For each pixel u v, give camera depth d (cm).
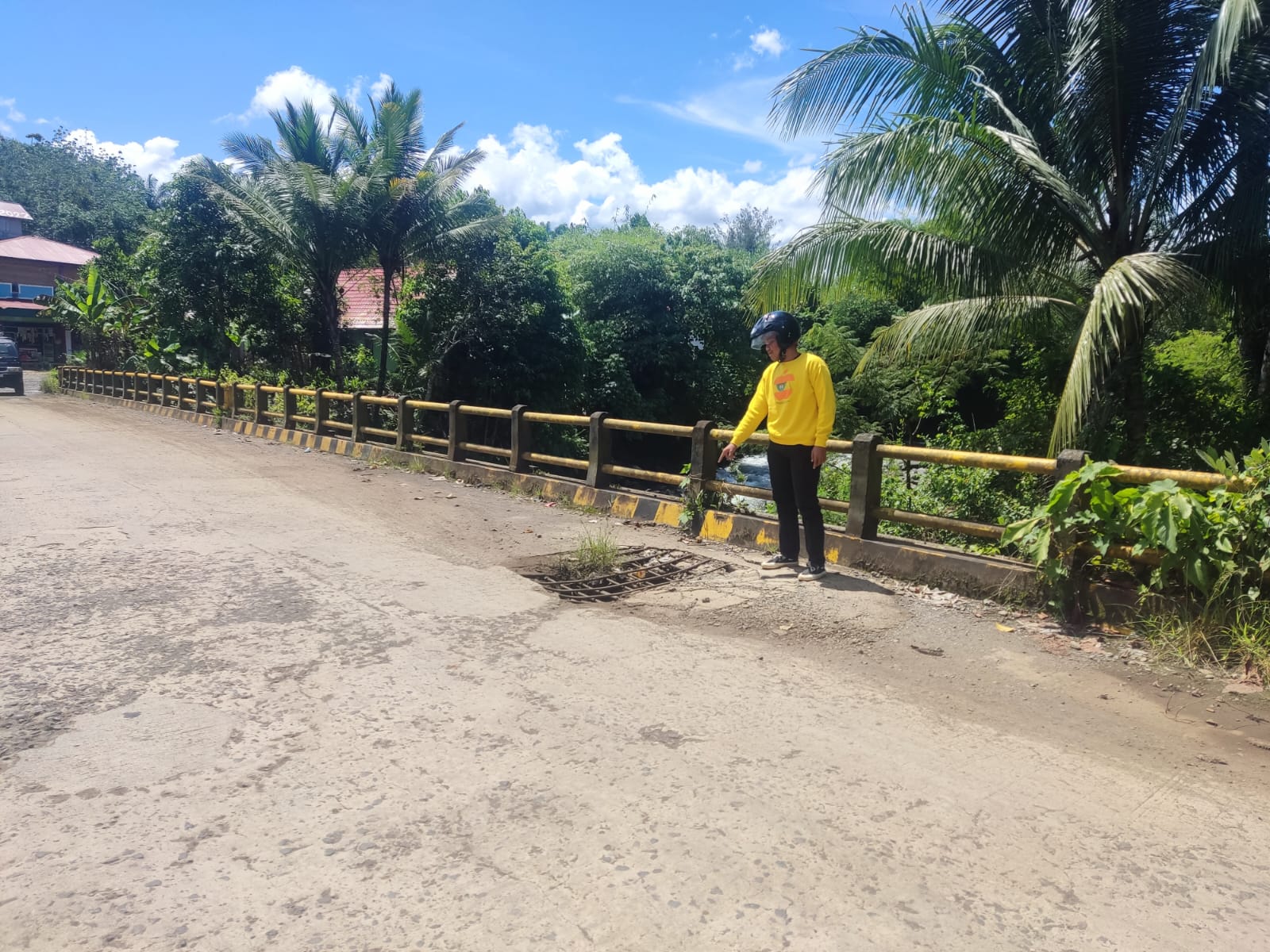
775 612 523
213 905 240
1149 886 256
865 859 267
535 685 404
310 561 628
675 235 3064
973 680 421
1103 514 482
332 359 2453
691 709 380
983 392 1717
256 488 959
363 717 363
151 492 913
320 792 301
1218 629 440
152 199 4647
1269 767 333
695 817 289
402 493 954
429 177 2000
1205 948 229
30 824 279
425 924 233
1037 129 1046
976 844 277
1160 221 1028
